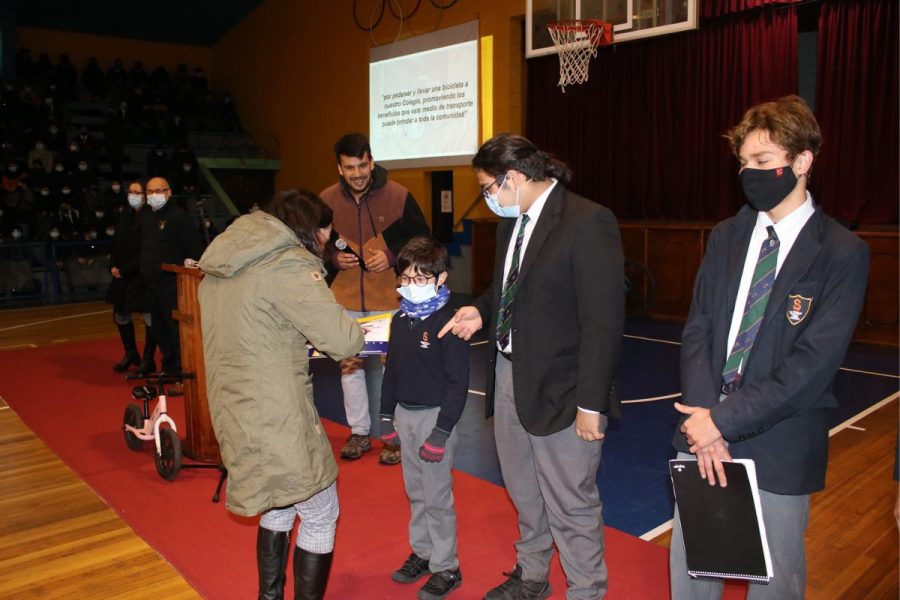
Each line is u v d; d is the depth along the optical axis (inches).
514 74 382.3
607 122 372.8
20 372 234.1
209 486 138.4
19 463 151.9
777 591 67.9
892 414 178.2
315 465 79.4
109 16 575.2
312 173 528.1
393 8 440.5
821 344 60.7
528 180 81.0
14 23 545.3
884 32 285.9
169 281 205.3
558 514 84.4
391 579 102.1
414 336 92.8
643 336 279.4
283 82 547.8
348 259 137.3
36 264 430.0
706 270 72.1
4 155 478.6
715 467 65.2
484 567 104.9
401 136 441.1
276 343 77.6
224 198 532.7
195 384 148.7
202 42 631.2
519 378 82.3
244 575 104.1
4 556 111.0
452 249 411.8
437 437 89.9
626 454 154.5
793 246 64.9
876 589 98.8
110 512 126.8
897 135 286.4
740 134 65.4
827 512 123.3
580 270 78.5
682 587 74.1
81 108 558.9
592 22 296.7
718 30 329.4
